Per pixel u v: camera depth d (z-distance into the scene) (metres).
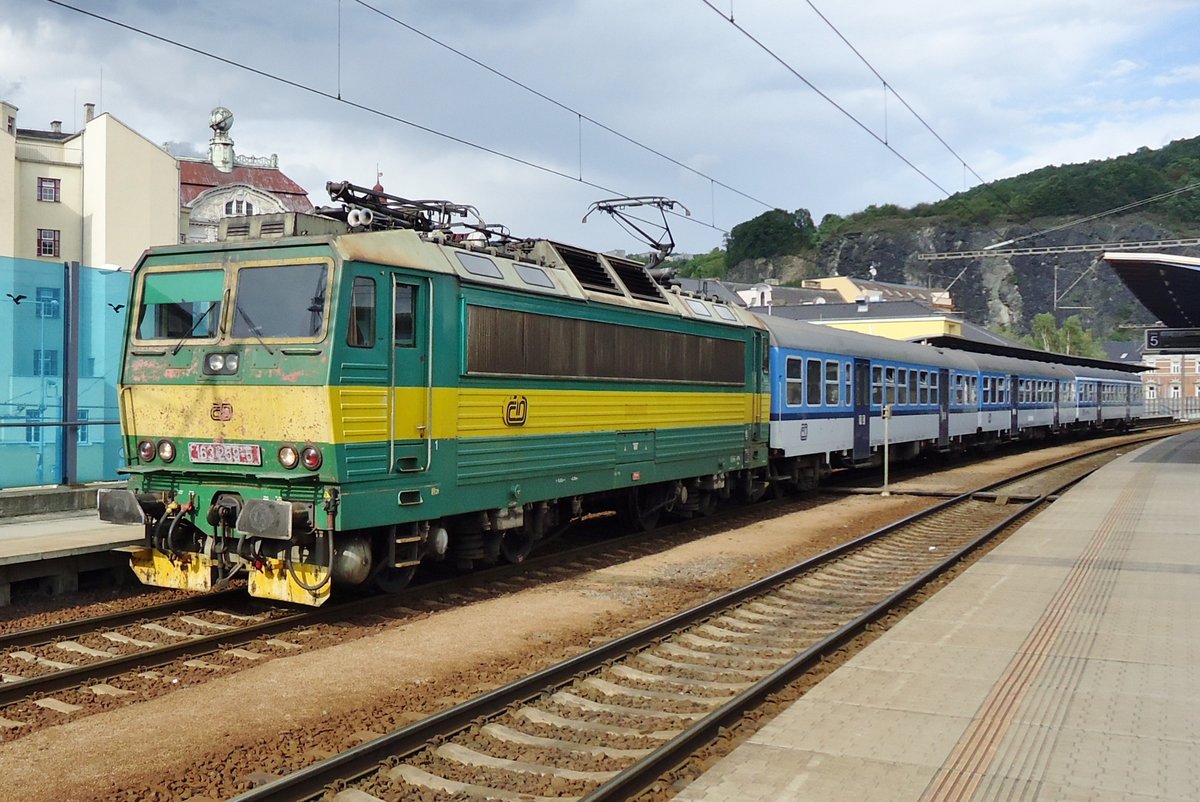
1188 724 6.21
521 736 6.71
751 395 17.94
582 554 13.80
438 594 11.10
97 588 11.22
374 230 10.93
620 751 6.43
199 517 9.86
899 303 55.56
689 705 7.47
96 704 7.26
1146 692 6.87
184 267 10.15
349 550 9.55
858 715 6.41
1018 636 8.51
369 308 9.60
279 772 5.96
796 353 20.02
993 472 28.75
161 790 5.68
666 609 10.78
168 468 10.04
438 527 10.89
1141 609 9.54
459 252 11.04
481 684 7.82
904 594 10.91
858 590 12.02
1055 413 42.75
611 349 13.55
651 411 14.59
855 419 23.20
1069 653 7.93
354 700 7.42
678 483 16.02
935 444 29.03
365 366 9.51
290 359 9.36
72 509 13.58
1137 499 19.08
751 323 17.91
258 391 9.50
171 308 10.20
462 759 6.27
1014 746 5.82
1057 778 5.33
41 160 47.25
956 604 9.87
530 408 11.89
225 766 6.02
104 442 14.20
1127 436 54.72
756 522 17.75
